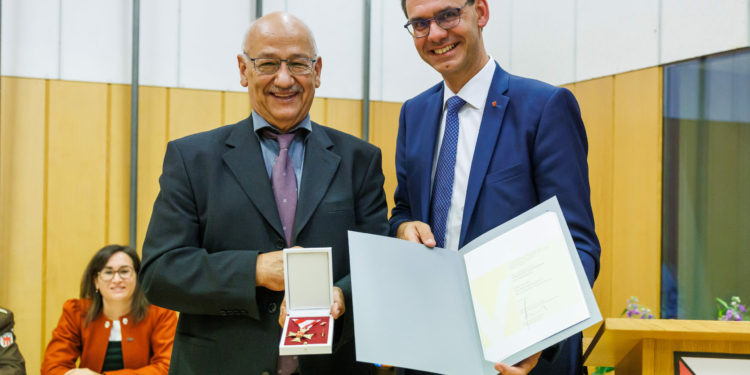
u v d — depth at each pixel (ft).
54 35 9.55
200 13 10.33
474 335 3.54
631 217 9.75
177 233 4.18
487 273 3.67
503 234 3.76
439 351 3.44
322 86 11.14
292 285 3.74
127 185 9.95
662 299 9.20
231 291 3.90
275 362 4.05
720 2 8.27
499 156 4.60
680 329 3.09
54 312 9.57
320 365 4.28
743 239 7.98
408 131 5.42
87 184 9.75
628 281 9.79
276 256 3.96
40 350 9.49
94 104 9.77
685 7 8.78
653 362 3.29
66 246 9.64
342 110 11.28
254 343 4.08
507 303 3.45
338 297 3.85
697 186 8.66
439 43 4.64
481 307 3.57
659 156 9.23
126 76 9.95
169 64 10.16
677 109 8.97
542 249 3.49
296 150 4.59
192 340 4.20
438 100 5.24
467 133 4.91
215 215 4.20
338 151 4.66
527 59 11.80
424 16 4.61
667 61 9.07
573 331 3.13
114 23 9.86
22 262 9.41
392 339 3.43
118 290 8.23
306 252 3.73
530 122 4.50
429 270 3.86
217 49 10.44
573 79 10.80
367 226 4.59
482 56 4.95
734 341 3.28
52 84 9.55
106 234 9.85
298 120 4.52
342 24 11.23
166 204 4.25
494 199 4.51
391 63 11.66
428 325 3.55
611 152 10.12
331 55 11.17
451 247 4.78
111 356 8.38
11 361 7.60
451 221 4.81
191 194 4.28
